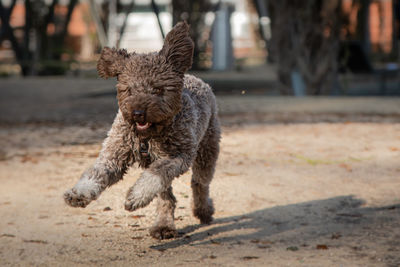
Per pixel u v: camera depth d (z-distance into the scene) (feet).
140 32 218.59
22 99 95.86
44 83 138.92
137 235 24.84
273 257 21.66
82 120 64.75
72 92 109.19
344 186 33.06
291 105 78.89
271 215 27.66
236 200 30.30
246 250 22.61
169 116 19.88
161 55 19.83
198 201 26.61
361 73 128.88
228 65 186.39
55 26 180.55
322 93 95.91
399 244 22.89
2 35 173.58
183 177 34.55
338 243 23.26
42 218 27.35
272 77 147.33
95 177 20.18
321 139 49.57
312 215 27.48
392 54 217.77
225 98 90.07
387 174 36.04
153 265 20.89
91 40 219.00
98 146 46.93
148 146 21.16
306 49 94.79
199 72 167.84
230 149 44.60
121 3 188.85
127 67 19.63
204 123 23.93
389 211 27.81
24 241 23.98
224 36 184.34
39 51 175.01
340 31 94.63
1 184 34.17
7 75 175.83
